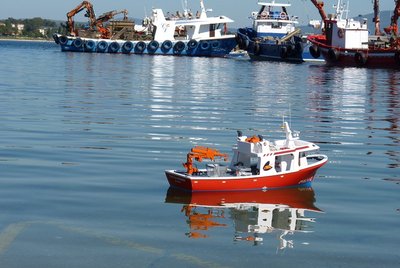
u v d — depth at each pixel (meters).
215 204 18.44
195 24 136.62
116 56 128.62
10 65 95.81
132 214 17.08
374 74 90.50
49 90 55.59
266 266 13.58
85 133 31.00
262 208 18.14
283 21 130.38
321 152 27.19
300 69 100.00
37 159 24.08
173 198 18.89
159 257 13.95
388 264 13.76
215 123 36.25
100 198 18.56
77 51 142.38
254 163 20.75
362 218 17.16
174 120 37.16
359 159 25.67
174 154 25.67
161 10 136.88
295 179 20.67
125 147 27.08
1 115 37.25
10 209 17.11
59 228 15.64
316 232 15.92
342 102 51.47
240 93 57.75
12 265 13.30
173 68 95.88
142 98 50.59
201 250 14.45
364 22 111.12
